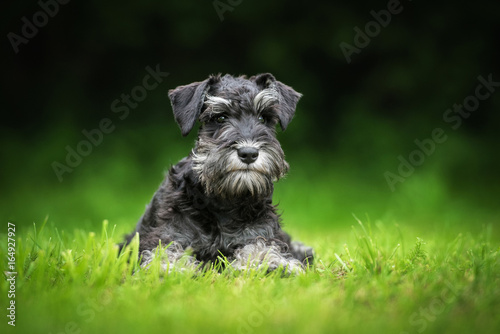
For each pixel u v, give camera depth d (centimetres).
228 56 1459
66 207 1184
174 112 536
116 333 301
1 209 1141
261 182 478
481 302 345
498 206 1259
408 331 311
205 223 495
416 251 474
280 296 372
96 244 454
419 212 1187
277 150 489
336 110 1478
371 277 409
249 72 1458
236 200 493
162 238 493
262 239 496
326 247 618
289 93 561
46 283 380
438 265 451
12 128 1436
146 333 300
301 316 323
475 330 308
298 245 586
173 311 331
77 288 364
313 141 1455
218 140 482
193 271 430
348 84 1479
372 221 1117
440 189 1238
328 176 1368
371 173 1374
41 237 525
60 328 311
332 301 359
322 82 1475
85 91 1457
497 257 450
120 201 1224
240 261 468
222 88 516
